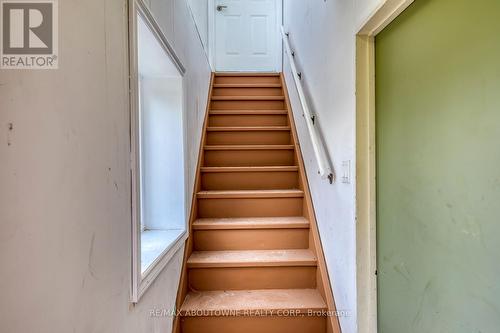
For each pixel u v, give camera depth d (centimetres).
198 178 226
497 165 68
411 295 101
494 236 69
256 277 179
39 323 52
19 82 50
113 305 81
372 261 125
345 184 138
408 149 102
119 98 86
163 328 130
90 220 69
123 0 89
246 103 318
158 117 169
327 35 167
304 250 195
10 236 47
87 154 69
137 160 97
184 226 170
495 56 68
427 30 91
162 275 129
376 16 109
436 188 88
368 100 125
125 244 89
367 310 126
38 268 52
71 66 63
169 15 146
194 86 219
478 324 73
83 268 66
